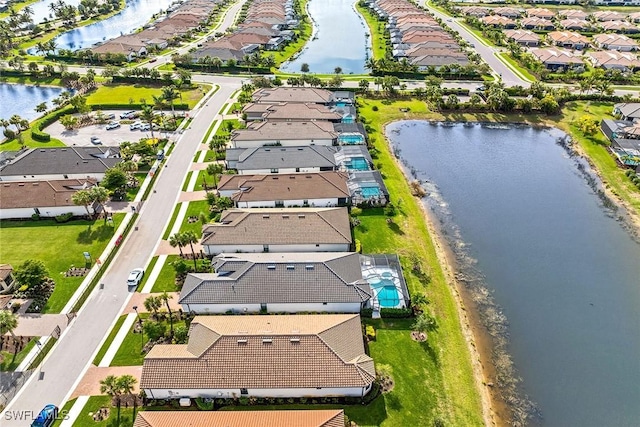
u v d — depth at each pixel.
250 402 53.91
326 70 180.25
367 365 54.91
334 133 116.06
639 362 63.59
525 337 66.88
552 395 58.69
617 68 170.50
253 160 102.12
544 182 106.50
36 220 88.56
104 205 92.88
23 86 164.88
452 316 68.38
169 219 88.50
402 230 85.94
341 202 92.12
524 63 175.25
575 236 88.12
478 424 53.78
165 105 140.62
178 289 71.19
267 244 77.00
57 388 56.25
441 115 138.88
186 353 55.78
